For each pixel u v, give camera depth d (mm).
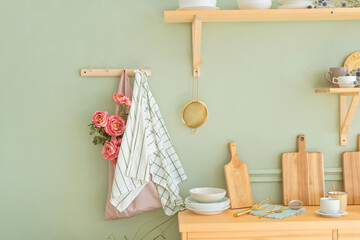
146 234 2250
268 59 2279
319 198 2248
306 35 2287
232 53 2268
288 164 2254
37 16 2223
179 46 2250
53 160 2238
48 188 2236
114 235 2244
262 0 2051
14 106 2225
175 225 2254
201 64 2246
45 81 2232
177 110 2256
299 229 1936
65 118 2238
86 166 2240
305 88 2291
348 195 2262
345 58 2303
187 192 2258
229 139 2271
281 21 2277
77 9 2229
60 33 2229
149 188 2172
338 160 2303
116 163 2119
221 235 1938
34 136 2232
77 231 2242
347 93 2205
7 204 2230
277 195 2283
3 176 2225
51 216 2236
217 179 2266
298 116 2291
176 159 2207
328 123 2299
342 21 2291
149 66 2248
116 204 2111
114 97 2117
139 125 2115
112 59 2238
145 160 2084
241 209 2180
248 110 2277
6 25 2217
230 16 2092
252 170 2270
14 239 2234
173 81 2252
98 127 2162
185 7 2033
